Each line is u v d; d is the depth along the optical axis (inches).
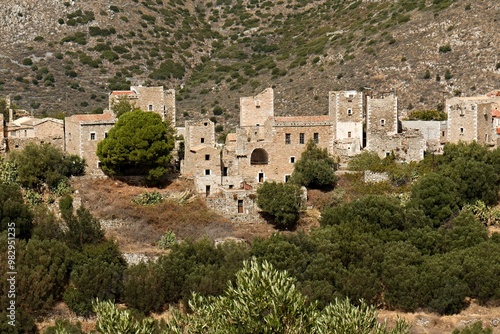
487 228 6230.3
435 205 6259.8
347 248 5639.8
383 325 3639.3
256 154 6924.2
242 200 6348.4
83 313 5236.2
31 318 5083.7
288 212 6210.6
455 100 7544.3
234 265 5442.9
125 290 5339.6
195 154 6683.1
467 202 6471.5
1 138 6840.6
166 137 6673.2
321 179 6599.4
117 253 5659.5
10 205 5713.6
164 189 6560.0
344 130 7101.4
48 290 5241.1
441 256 5703.7
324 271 5383.9
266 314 3474.4
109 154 6540.4
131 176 6619.1
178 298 5374.0
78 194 6348.4
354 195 6599.4
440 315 5393.7
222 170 6835.6
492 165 6692.9
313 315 3516.2
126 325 3592.5
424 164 6830.7
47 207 6097.4
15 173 6363.2
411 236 5920.3
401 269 5477.4
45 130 7135.8
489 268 5521.7
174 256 5526.6
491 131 7357.3
